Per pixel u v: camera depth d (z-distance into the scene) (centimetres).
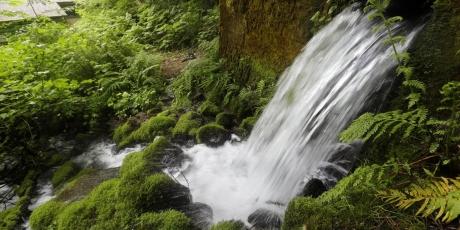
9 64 616
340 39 411
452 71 274
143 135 527
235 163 441
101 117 617
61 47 696
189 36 917
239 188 387
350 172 305
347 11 427
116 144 541
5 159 515
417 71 295
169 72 758
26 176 473
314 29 470
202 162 444
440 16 293
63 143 548
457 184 185
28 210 398
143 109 622
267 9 535
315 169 330
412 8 352
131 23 1098
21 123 557
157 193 336
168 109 607
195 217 319
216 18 898
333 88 370
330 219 242
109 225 311
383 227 221
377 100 312
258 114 521
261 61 575
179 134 510
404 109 289
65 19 1248
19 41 723
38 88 555
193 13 965
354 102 330
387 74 313
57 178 450
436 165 228
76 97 605
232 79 646
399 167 254
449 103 268
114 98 639
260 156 422
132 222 311
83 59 696
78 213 335
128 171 379
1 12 951
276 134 423
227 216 333
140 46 894
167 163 417
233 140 491
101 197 351
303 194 295
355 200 248
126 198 339
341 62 382
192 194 377
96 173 433
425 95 283
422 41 299
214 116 566
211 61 689
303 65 461
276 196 348
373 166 239
